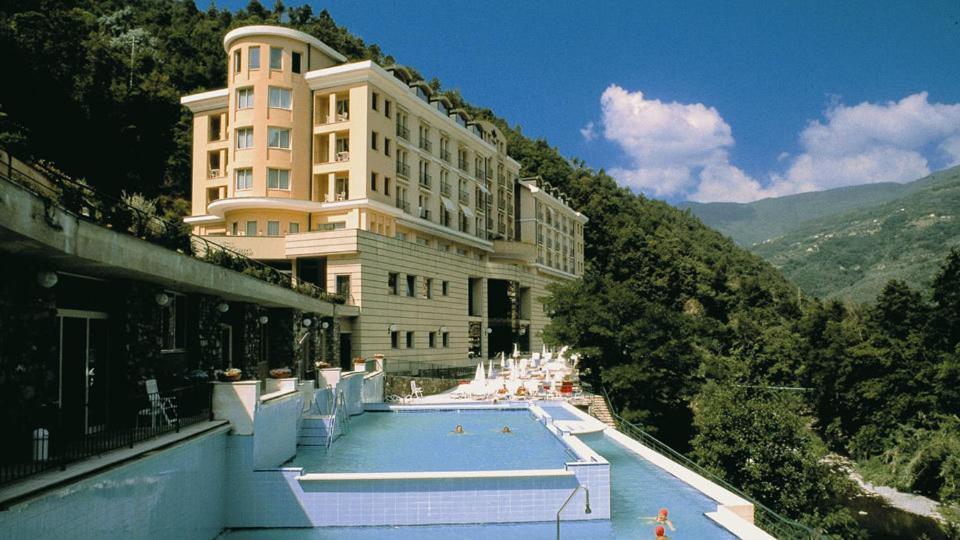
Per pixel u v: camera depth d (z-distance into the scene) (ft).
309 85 140.15
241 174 135.95
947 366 110.42
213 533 39.88
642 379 110.11
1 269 31.30
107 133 97.60
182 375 50.24
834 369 137.39
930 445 101.45
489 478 42.80
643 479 53.21
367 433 69.62
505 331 182.91
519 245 207.51
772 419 83.92
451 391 116.06
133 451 31.58
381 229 138.62
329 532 41.24
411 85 160.25
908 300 155.94
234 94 137.08
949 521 90.02
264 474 42.39
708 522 41.65
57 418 34.91
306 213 136.98
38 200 29.09
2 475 25.95
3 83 79.30
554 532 40.55
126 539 29.01
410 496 42.42
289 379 58.23
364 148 133.69
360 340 113.60
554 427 66.85
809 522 78.89
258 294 67.41
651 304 120.47
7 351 31.37
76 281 41.45
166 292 54.49
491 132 214.28
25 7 87.51
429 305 141.18
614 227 358.02
